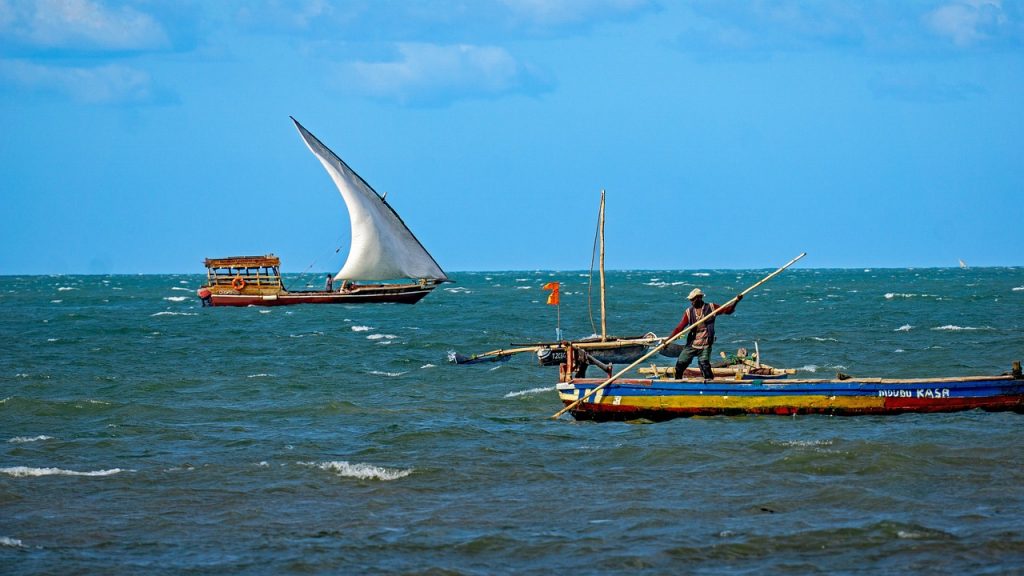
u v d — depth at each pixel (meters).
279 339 168.38
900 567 44.75
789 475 60.28
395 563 46.88
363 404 93.69
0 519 54.22
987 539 47.72
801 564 45.50
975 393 78.19
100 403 92.75
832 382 77.94
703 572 44.97
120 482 61.81
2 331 190.00
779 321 196.75
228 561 47.44
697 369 85.12
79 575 45.69
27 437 77.19
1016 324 180.25
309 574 45.69
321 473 63.50
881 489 56.56
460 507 55.59
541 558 47.16
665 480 60.19
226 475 63.34
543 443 71.69
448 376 114.00
